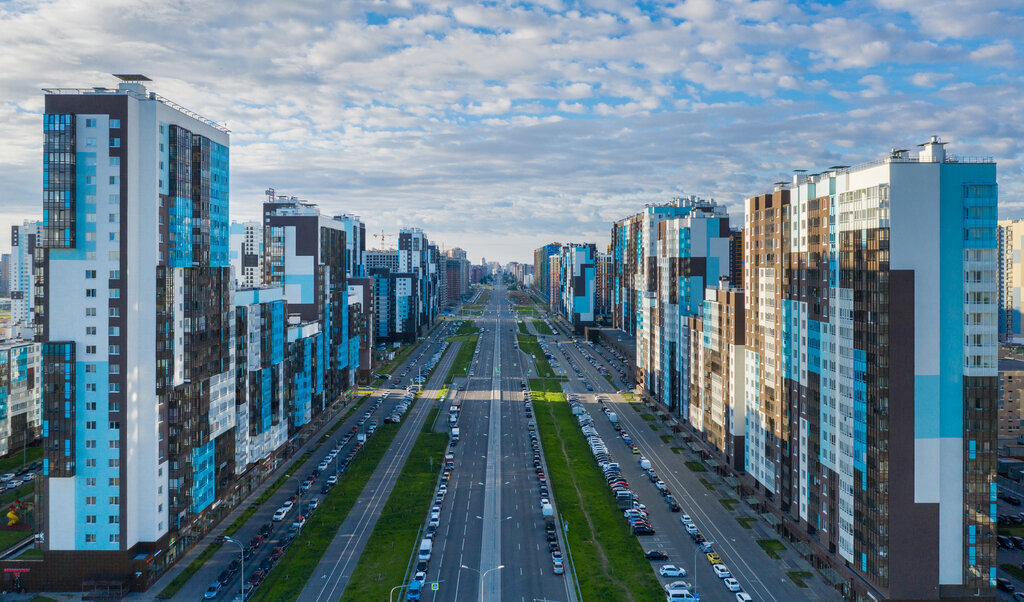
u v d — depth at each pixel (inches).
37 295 5280.5
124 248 4525.1
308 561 4953.3
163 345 4751.5
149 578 4591.5
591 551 5162.4
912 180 3978.8
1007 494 6387.8
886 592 4023.1
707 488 6594.5
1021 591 4466.0
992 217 3969.0
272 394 7135.8
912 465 4005.9
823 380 4746.6
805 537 4972.9
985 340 3969.0
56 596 4463.6
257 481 6643.7
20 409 7618.1
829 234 4648.1
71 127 4478.3
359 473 7066.9
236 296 6235.2
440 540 5383.9
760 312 5954.7
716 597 4411.9
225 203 5782.5
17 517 5511.8
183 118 5059.1
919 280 3988.7
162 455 4800.7
